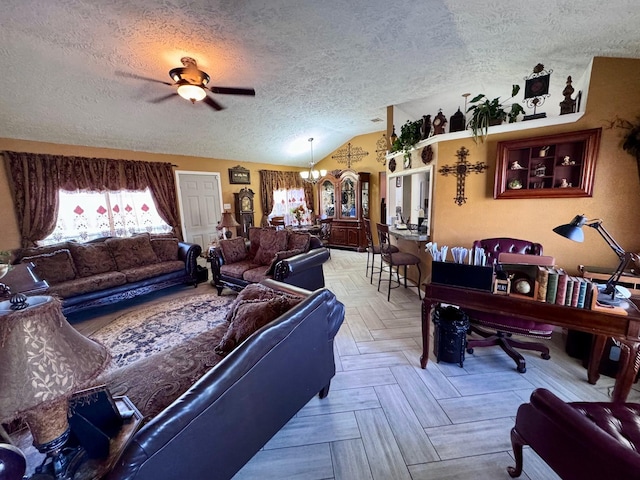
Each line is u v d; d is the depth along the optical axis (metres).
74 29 2.32
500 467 1.38
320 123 5.20
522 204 2.82
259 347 1.22
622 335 1.51
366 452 1.48
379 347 2.46
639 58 2.23
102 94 3.39
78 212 4.36
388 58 2.85
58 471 0.87
